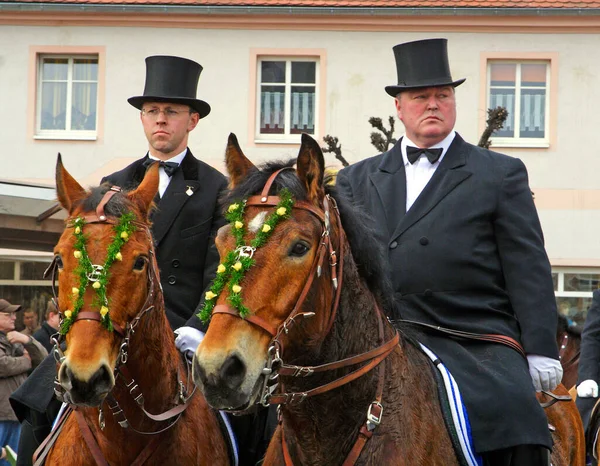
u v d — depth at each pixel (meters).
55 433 6.14
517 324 5.74
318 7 25.66
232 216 4.46
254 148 26.00
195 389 6.00
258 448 6.88
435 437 4.96
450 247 5.65
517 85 26.08
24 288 23.50
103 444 5.71
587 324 9.88
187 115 7.27
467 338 5.54
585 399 9.52
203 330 6.40
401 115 6.18
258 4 25.75
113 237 5.42
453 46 25.89
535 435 5.21
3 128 26.25
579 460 7.29
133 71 26.09
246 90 26.00
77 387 5.14
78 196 5.70
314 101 26.09
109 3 25.83
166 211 6.89
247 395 4.20
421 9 25.59
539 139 26.08
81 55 26.39
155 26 26.05
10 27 26.20
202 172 7.11
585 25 25.80
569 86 25.97
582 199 25.88
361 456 4.74
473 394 5.21
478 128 25.88
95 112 26.45
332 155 25.52
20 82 26.22
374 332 4.89
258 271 4.32
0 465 10.52
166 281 6.84
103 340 5.23
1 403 10.52
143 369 5.65
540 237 5.78
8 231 12.66
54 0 25.91
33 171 26.20
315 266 4.46
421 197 5.80
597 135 25.92
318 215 4.52
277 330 4.31
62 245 5.43
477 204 5.73
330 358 4.67
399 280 5.70
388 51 25.88
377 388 4.84
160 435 5.77
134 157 26.16
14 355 10.64
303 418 4.77
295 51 25.91
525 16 25.67
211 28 25.97
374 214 5.94
